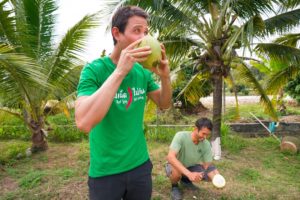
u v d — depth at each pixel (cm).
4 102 641
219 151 656
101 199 180
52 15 655
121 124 175
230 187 488
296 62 633
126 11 157
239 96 2467
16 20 579
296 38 733
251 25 514
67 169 568
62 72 661
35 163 639
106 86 136
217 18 627
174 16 601
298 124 925
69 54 644
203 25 636
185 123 1030
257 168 611
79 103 146
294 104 1570
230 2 573
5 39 588
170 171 414
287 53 632
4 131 902
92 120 136
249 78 709
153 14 600
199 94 779
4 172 578
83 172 545
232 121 1019
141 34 158
